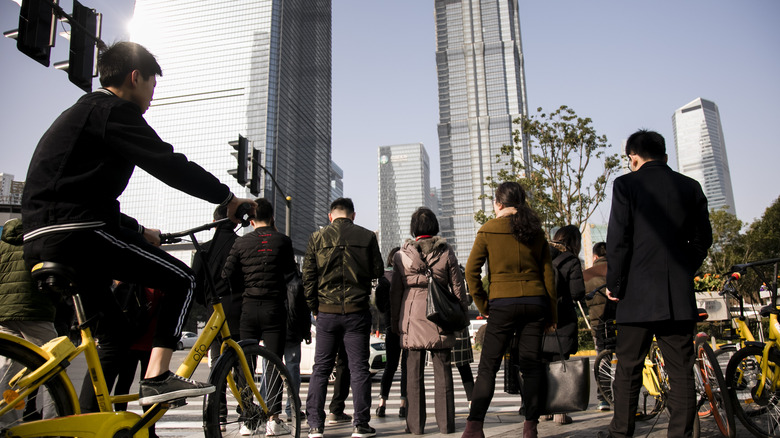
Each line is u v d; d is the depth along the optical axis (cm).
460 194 18562
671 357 302
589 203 2116
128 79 254
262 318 408
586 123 2083
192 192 240
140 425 237
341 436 406
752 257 3472
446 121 19275
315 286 412
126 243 234
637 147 338
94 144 226
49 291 221
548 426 421
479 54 19525
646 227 309
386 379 538
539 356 345
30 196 220
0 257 370
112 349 295
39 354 209
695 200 312
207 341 274
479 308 363
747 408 344
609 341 487
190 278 261
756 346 349
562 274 444
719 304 476
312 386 392
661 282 298
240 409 294
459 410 600
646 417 421
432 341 394
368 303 412
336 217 429
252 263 415
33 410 204
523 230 342
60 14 647
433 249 409
